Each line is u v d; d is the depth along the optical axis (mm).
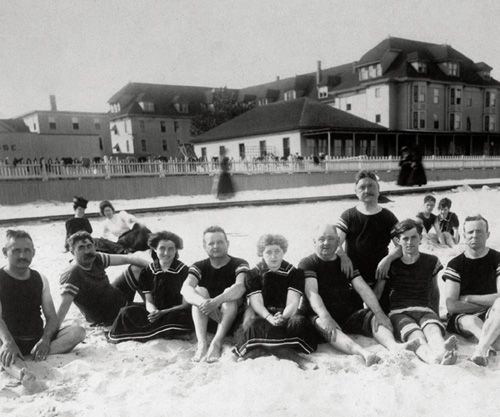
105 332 5277
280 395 3484
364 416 3109
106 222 10125
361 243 5098
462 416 3088
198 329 4746
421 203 18578
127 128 66938
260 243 4867
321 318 4586
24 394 3781
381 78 53062
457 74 56500
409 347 4195
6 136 54031
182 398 3543
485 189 24062
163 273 5285
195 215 16438
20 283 4578
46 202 22250
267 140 43531
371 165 32625
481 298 4664
